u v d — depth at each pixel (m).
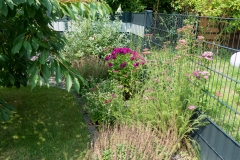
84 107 3.47
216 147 2.29
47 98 4.02
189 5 6.65
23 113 3.47
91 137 2.95
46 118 3.37
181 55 2.79
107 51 5.48
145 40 4.92
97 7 1.90
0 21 2.03
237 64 3.80
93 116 3.18
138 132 2.41
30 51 1.66
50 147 2.71
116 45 5.66
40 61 1.69
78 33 5.56
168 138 2.47
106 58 4.23
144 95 3.03
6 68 2.40
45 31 1.94
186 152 2.64
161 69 3.10
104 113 3.08
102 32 5.64
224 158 2.16
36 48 1.67
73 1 1.87
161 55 3.52
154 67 3.31
